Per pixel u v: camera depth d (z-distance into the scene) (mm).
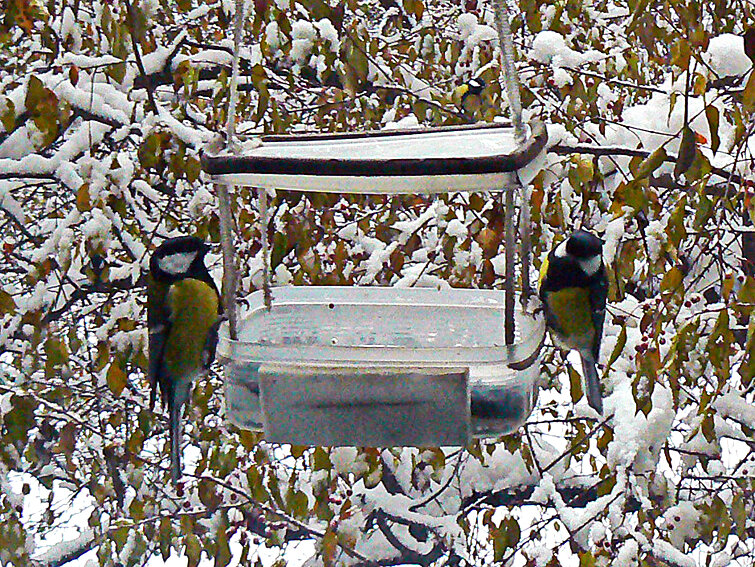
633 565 3574
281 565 4086
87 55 4359
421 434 2404
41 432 4191
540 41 4477
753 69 2541
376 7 5961
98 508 4250
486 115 4355
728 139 3947
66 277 3879
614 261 4051
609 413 3977
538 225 3945
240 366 2551
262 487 3887
